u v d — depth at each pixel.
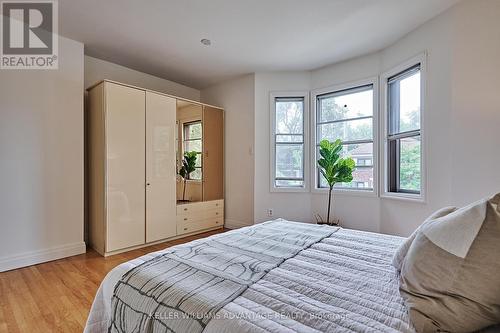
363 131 3.66
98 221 3.14
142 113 3.36
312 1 2.39
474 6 2.29
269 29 2.88
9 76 2.62
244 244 1.58
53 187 2.89
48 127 2.86
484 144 2.23
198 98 4.92
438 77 2.57
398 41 3.11
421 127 2.77
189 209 3.93
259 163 4.14
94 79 3.54
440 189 2.55
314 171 4.02
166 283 1.06
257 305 0.89
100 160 3.09
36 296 2.07
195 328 0.84
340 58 3.64
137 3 2.41
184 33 2.96
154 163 3.48
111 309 1.14
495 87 2.18
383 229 3.38
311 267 1.22
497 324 0.76
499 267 0.74
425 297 0.83
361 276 1.13
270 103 4.12
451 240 0.84
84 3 2.41
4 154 2.59
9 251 2.60
